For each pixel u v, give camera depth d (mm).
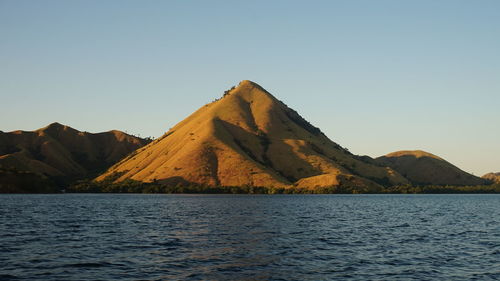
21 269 33531
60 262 36500
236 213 102625
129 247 45250
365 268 35438
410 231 64375
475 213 110688
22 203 139000
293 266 35969
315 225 72750
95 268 34344
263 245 47625
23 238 51219
